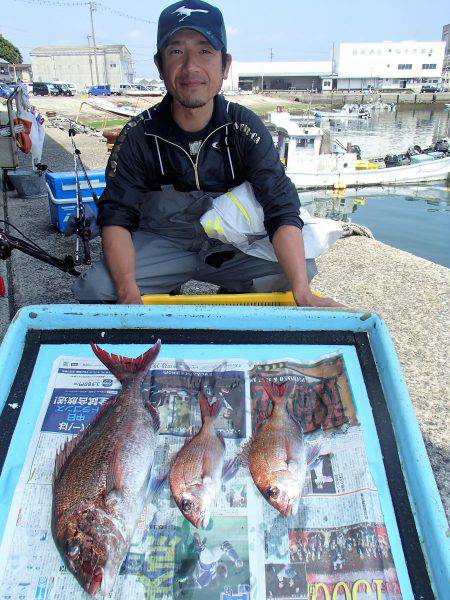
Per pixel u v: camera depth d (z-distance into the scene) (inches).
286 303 84.1
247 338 57.5
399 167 783.1
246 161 87.4
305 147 731.4
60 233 200.2
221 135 86.1
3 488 46.7
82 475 45.9
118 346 57.1
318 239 98.7
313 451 49.4
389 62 3659.0
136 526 45.1
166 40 77.4
